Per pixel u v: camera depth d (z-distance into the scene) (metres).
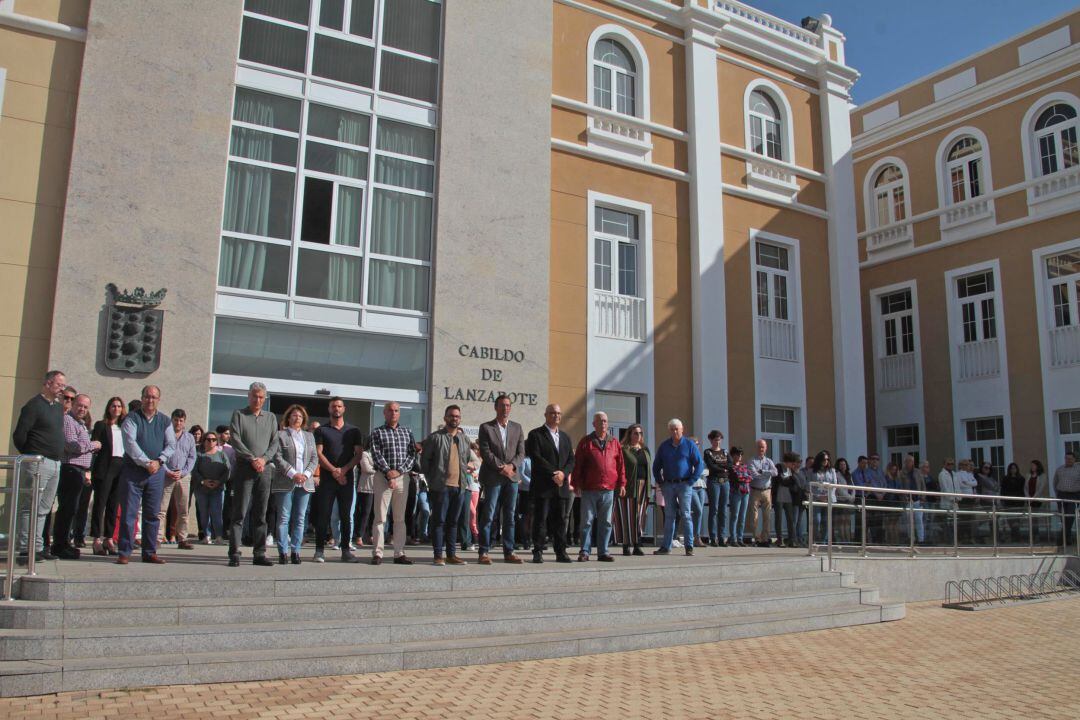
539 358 14.70
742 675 6.75
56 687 5.53
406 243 14.18
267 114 13.32
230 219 12.80
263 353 12.76
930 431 21.84
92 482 9.40
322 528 9.26
